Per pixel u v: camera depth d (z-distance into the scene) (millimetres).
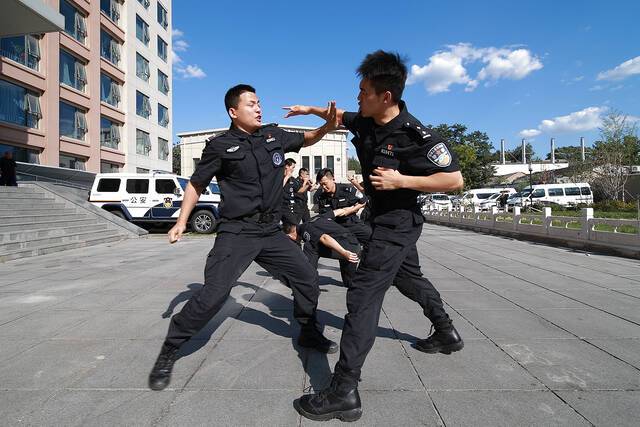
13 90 17031
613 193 27469
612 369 2604
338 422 2008
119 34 24828
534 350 2938
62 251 9164
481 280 5535
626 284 5238
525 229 12055
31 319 3775
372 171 2344
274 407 2156
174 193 13984
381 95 2182
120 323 3641
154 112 29047
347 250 4301
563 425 1966
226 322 3664
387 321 3666
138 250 9414
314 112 2852
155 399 2246
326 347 2898
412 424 1989
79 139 21156
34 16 12336
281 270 2783
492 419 2025
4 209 9828
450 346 2842
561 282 5387
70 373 2584
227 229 2598
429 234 14016
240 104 2654
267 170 2639
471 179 49156
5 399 2250
